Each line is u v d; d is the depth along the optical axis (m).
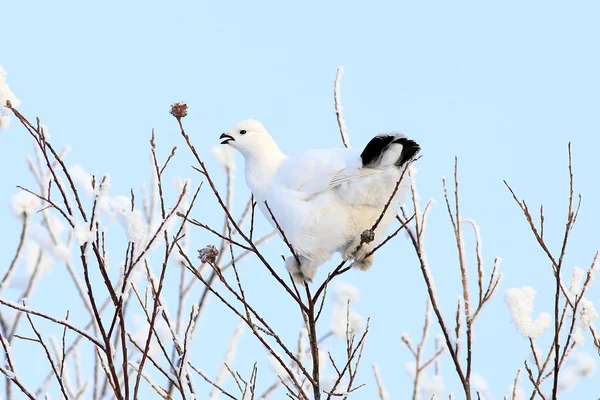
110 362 7.32
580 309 8.49
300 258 10.63
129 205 7.78
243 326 11.37
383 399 10.31
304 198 10.03
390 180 9.50
